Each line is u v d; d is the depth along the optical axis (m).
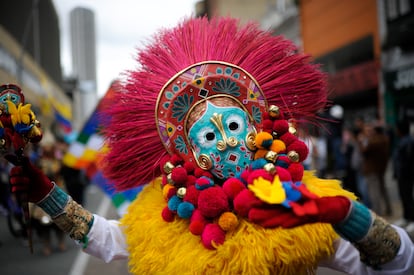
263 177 1.11
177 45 1.43
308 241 1.09
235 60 1.39
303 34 15.55
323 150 6.84
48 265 4.35
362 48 12.37
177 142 1.31
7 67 14.17
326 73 1.46
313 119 1.46
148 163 1.41
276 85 1.38
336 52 13.65
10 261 4.54
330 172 7.13
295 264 1.12
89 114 4.39
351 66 12.99
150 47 1.48
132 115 1.40
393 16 10.92
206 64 1.33
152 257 1.22
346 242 1.21
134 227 1.31
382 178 5.56
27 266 4.34
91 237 1.33
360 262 1.18
